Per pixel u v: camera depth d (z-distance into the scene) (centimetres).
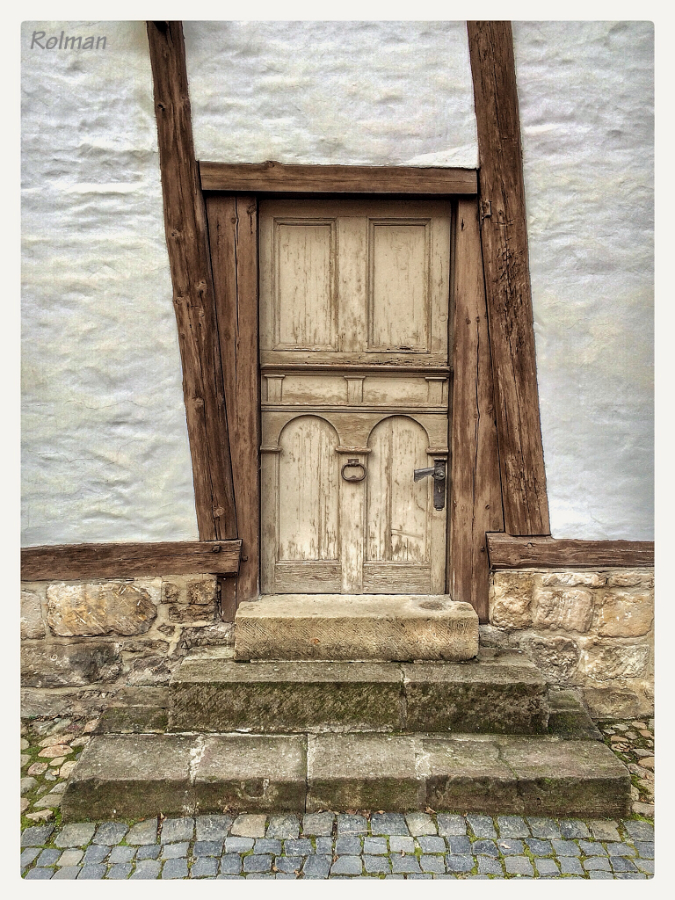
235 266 326
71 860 236
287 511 351
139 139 313
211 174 316
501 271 322
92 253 317
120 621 330
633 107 315
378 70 313
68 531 327
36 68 308
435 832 250
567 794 259
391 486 351
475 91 314
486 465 336
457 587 338
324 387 347
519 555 330
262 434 347
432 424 348
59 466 324
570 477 331
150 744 277
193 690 285
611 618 333
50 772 287
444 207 337
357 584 351
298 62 313
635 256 322
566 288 323
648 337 326
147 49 309
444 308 343
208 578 332
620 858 239
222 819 257
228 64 312
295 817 257
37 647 329
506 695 286
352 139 317
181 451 328
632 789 278
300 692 286
